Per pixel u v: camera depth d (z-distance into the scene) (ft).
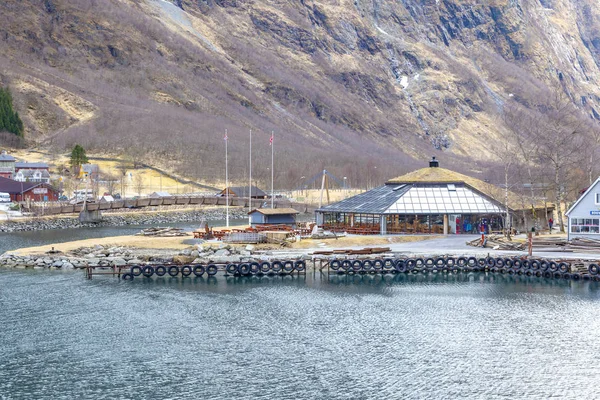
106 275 375.45
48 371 228.84
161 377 223.51
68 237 563.07
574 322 275.80
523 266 362.53
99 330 271.28
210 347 251.19
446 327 272.10
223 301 315.99
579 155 644.69
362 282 354.33
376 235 465.47
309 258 386.52
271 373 226.38
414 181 499.10
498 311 293.64
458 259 375.04
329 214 509.35
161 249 414.62
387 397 207.10
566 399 204.13
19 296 323.98
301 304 309.63
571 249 386.11
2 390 214.28
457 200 476.95
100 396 209.67
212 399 207.00
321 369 229.25
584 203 401.70
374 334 264.72
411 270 377.71
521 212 484.33
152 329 272.51
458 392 209.87
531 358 236.84
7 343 255.70
